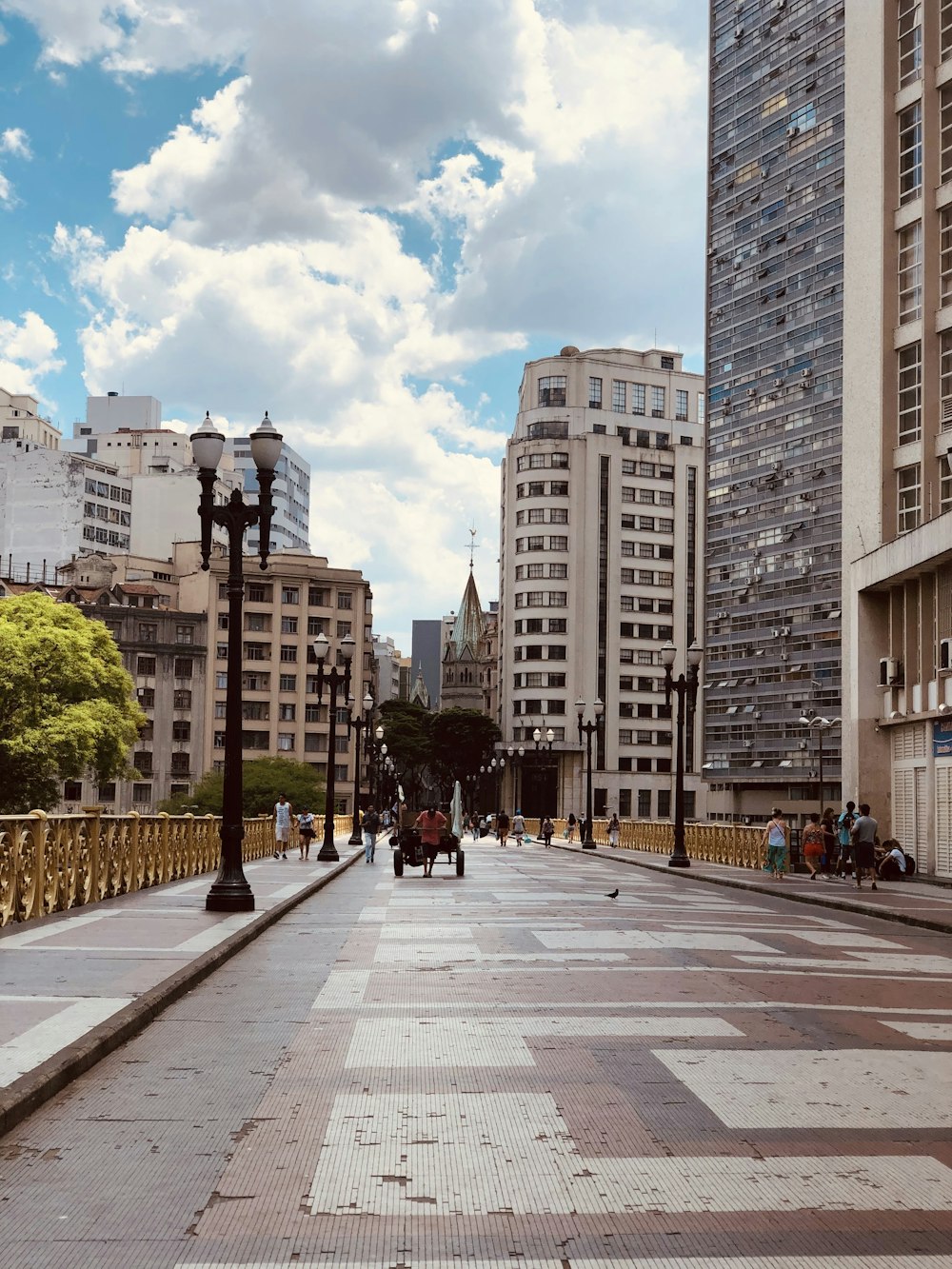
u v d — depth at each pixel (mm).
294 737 116250
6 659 59250
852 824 32906
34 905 16188
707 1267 4727
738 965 13367
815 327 84375
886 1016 10250
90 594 109750
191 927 15406
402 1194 5539
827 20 83188
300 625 117250
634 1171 5867
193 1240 4973
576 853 56094
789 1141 6355
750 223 90312
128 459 146000
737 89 91562
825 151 83250
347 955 13953
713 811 93562
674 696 126062
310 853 45406
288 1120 6738
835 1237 5035
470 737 126688
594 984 11695
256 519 19391
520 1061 8188
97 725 59062
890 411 39500
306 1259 4797
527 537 125750
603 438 126312
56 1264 4719
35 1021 8750
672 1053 8492
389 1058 8297
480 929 17094
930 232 37938
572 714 123188
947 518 31359
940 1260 4785
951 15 37656
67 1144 6254
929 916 20609
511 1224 5176
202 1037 8969
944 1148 6258
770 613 87750
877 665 38375
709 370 94688
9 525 124500
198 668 112625
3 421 135125
